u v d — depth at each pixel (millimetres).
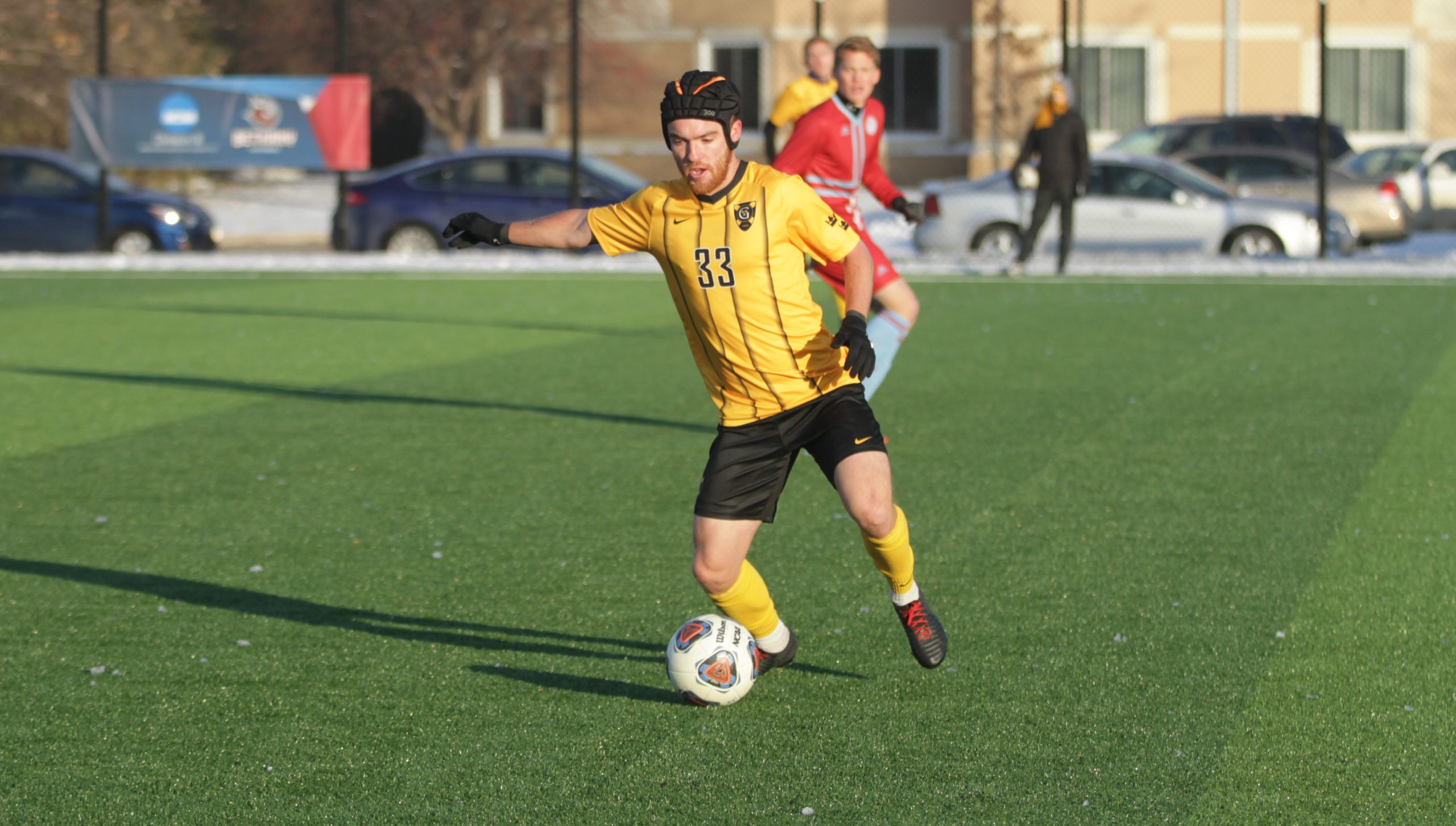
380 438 33094
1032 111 130375
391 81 124875
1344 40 133750
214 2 127000
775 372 16312
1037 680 17750
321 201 131875
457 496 27609
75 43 109750
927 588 21469
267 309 59000
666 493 27766
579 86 78750
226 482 28875
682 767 15312
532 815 14234
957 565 22625
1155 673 17969
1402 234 85938
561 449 31828
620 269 75562
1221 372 41156
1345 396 37219
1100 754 15539
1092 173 78250
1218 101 133875
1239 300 59312
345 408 36969
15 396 38719
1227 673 17938
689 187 16156
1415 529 24641
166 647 19234
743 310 16031
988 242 78000
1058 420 34250
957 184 80438
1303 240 75688
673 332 51312
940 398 37281
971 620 20016
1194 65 133625
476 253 80750
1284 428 33156
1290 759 15352
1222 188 78125
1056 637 19281
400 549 24000
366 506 26875
